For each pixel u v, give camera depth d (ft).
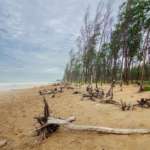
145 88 63.62
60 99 64.28
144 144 21.89
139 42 95.86
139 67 107.65
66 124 28.17
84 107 46.14
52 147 23.84
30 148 24.31
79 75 189.67
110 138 24.50
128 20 88.07
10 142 26.48
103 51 115.55
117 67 120.47
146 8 68.18
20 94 100.07
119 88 79.71
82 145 23.32
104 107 44.27
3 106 56.03
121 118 33.22
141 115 34.22
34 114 42.04
